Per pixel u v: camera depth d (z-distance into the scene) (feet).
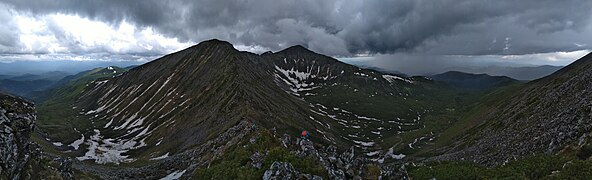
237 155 250.98
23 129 180.55
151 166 393.09
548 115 433.48
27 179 171.63
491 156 401.49
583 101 372.58
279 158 213.25
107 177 312.29
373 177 221.87
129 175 343.87
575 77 511.40
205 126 585.63
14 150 166.71
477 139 547.08
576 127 303.68
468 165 337.52
